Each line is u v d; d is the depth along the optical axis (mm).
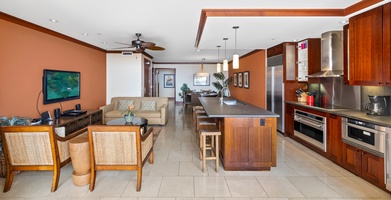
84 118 4828
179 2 2949
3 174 2938
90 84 6242
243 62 8578
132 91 7512
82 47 5777
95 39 5379
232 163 3197
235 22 3469
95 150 2627
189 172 3154
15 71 3590
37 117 4105
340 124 3287
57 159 2625
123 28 4305
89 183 2795
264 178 2961
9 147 2557
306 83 5133
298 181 2867
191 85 12602
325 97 4508
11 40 3502
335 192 2574
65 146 2850
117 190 2635
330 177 2982
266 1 2902
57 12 3334
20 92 3697
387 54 2654
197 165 3424
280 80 5285
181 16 3545
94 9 3211
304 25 3629
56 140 2619
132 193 2562
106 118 6102
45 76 4266
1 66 3324
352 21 3170
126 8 3174
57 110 4352
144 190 2631
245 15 3178
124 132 2590
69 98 5121
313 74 4387
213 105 4301
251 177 2992
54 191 2596
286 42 5090
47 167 2619
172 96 14195
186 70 12555
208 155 3900
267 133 3184
